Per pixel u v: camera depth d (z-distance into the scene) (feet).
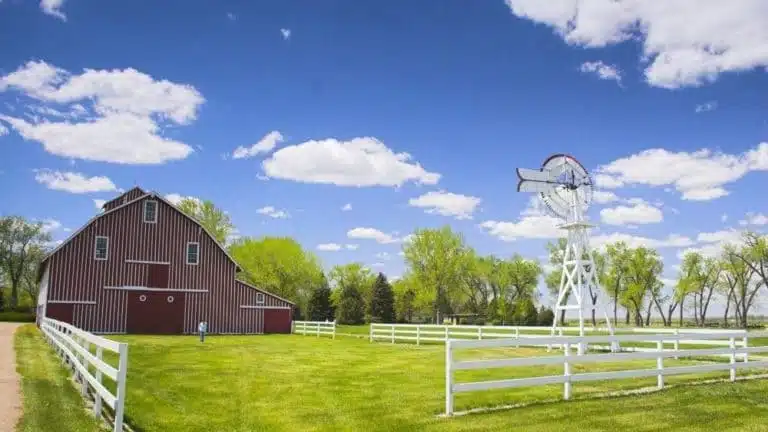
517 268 265.13
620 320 276.82
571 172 74.74
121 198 150.82
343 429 32.78
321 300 251.39
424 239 233.55
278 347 91.81
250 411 37.88
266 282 228.43
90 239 126.82
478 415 35.73
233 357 73.00
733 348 50.67
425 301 237.66
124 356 28.55
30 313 214.90
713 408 37.65
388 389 46.60
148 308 130.52
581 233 74.18
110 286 127.24
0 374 48.73
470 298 272.51
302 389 46.75
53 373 50.70
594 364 64.75
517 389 45.52
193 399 42.06
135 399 41.19
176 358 70.79
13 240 249.14
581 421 33.91
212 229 224.94
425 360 69.97
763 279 198.49
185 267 135.13
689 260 229.25
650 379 50.96
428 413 36.78
